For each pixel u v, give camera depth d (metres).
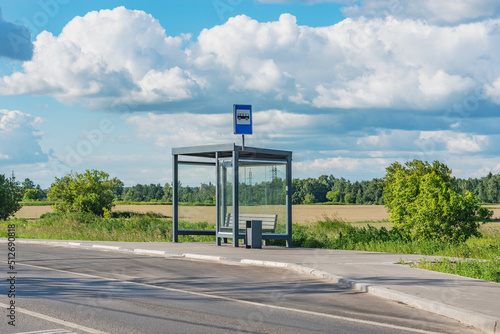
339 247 19.41
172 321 7.21
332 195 98.50
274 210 19.30
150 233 23.80
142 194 80.56
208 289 10.09
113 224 27.61
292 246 20.09
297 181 95.00
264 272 12.57
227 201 19.58
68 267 13.57
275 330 6.75
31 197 92.25
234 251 16.86
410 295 8.87
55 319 7.25
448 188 20.02
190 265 13.99
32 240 21.98
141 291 9.82
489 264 12.55
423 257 14.97
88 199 46.97
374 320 7.45
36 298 8.95
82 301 8.70
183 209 20.84
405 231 21.14
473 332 6.89
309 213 58.69
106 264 14.22
